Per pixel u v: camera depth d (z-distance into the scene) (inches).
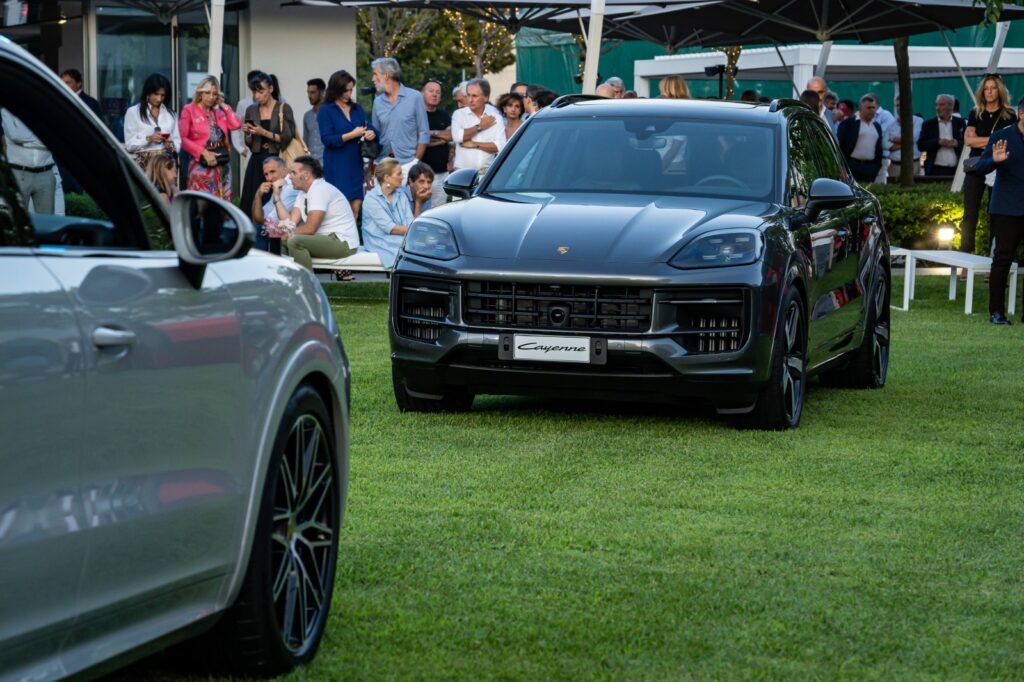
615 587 214.1
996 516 267.1
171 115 703.1
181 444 146.3
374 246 624.4
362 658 180.1
